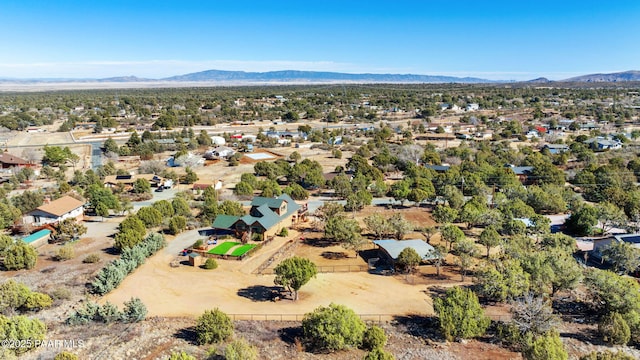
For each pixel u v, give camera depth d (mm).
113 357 36062
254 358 34281
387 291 49125
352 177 104750
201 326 38531
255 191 97250
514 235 60375
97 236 67812
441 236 64188
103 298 47094
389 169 116812
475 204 72188
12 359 34250
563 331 40906
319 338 37625
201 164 127000
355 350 37625
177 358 31344
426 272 54312
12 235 67250
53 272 53625
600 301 43531
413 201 84125
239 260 58344
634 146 136500
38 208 70562
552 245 56156
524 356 34906
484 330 39375
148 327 41000
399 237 64500
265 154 141375
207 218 73312
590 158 120000
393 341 39188
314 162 114125
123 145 152875
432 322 42062
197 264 56438
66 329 40219
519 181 95625
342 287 50156
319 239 67062
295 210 75938
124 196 91875
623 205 78250
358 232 64875
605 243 57625
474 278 51000
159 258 58688
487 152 127938
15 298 42531
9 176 108938
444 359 36500
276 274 51188
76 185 99625
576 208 77250
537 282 45062
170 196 93312
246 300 47156
